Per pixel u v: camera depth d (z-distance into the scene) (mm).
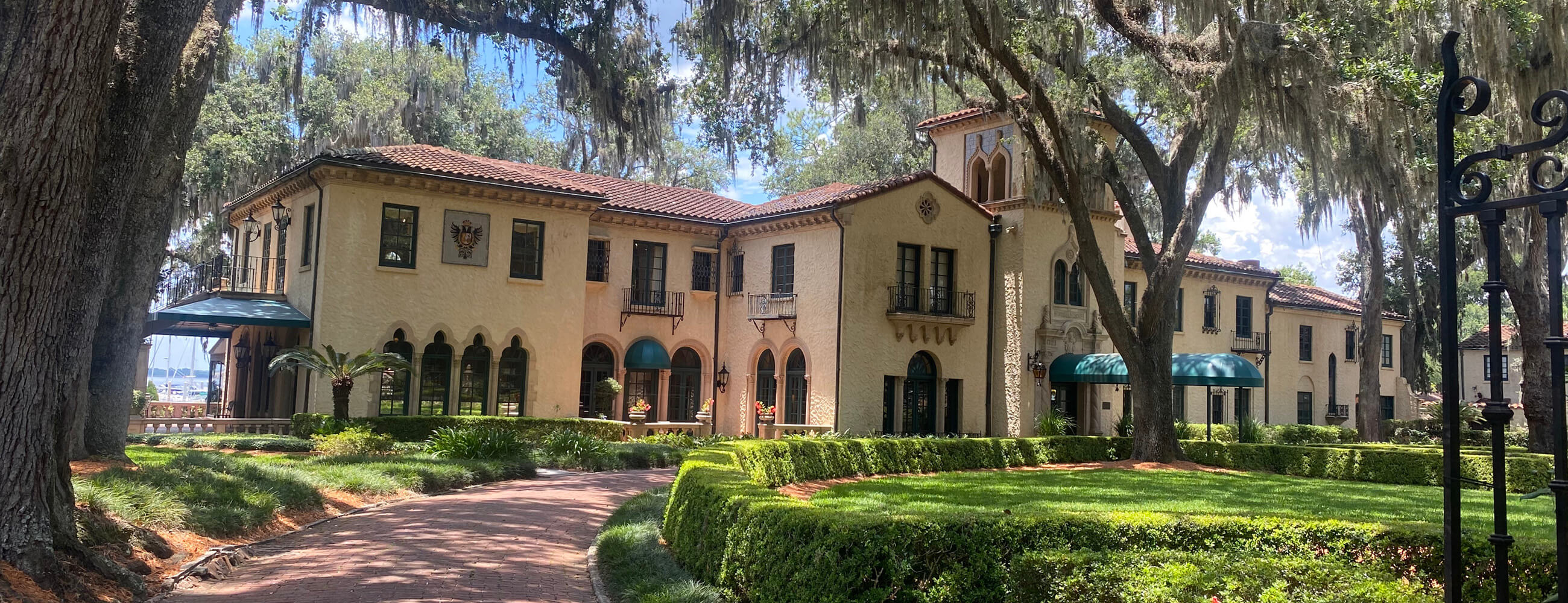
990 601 6848
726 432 30422
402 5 17422
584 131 32750
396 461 17406
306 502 12453
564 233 27312
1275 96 18875
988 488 17547
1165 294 24062
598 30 18641
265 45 33969
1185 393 37688
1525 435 36125
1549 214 4238
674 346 30031
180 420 22484
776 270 29438
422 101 34781
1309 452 23422
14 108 7215
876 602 6633
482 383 25891
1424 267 45344
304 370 24203
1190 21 18891
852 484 18469
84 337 8617
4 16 7668
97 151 8914
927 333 28844
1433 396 51531
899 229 28359
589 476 19078
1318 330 42594
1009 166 30172
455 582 8383
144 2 9711
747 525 7863
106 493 9367
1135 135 24484
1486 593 7234
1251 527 8383
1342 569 6492
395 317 24484
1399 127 18234
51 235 7445
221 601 7711
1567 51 18969
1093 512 8383
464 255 25609
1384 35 18750
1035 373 29531
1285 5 18719
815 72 20172
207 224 35281
